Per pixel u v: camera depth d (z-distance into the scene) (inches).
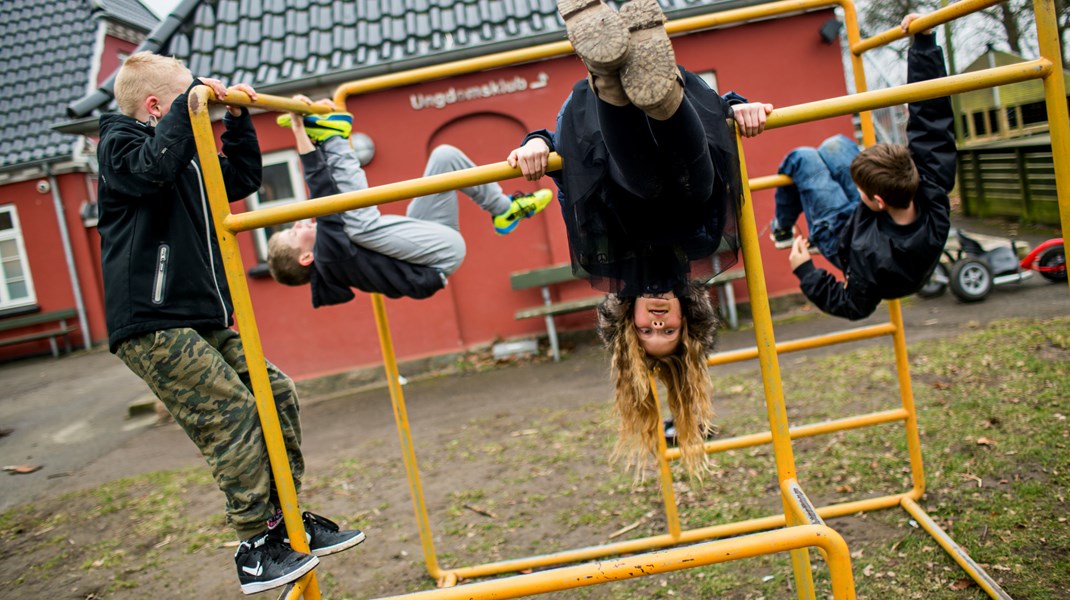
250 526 86.3
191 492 236.7
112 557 191.8
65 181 589.0
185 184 92.1
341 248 126.9
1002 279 314.8
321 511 205.2
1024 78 83.1
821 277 137.7
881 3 569.3
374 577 161.8
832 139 151.6
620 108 74.2
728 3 345.4
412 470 151.9
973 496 149.9
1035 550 128.9
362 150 347.6
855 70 137.5
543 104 350.9
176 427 337.7
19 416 394.9
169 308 86.4
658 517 168.1
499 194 141.8
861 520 150.5
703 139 77.5
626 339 103.6
